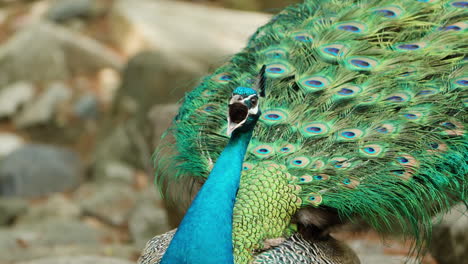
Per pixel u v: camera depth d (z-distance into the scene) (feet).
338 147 23.93
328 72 25.79
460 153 23.21
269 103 25.45
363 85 25.30
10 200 60.23
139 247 48.52
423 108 24.41
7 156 67.05
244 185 23.11
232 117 19.03
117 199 58.08
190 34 77.66
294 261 21.89
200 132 25.30
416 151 23.44
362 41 26.53
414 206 22.99
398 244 34.01
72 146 73.20
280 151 24.16
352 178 23.21
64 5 88.69
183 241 19.27
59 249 43.09
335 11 28.27
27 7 93.45
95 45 82.38
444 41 26.07
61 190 65.10
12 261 40.57
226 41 76.18
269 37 28.63
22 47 81.00
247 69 27.48
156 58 69.51
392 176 23.06
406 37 26.78
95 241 51.34
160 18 82.07
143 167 64.28
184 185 29.40
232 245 20.21
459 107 24.11
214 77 27.32
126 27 82.23
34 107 75.41
